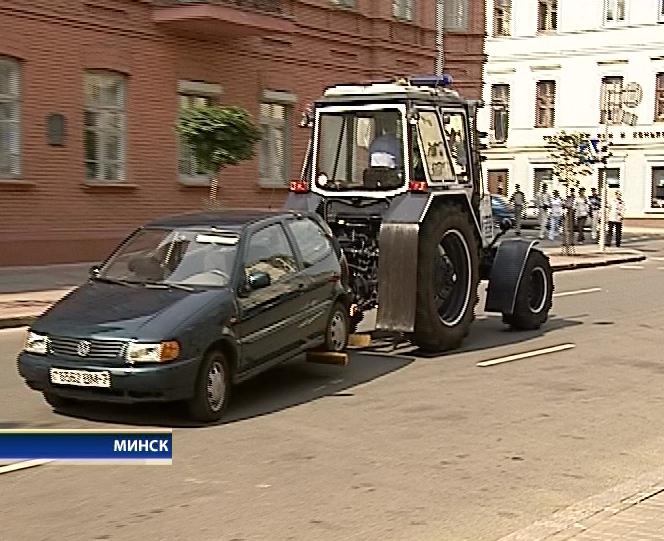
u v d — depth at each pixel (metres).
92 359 8.90
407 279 12.55
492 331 15.62
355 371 12.06
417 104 13.40
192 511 6.82
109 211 24.05
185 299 9.43
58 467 7.89
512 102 60.41
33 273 21.48
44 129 22.41
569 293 21.69
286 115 29.59
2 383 11.11
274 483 7.48
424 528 6.51
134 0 24.39
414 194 13.02
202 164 20.98
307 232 11.58
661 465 8.06
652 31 55.84
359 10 31.89
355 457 8.23
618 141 56.56
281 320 10.45
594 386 11.28
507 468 7.95
